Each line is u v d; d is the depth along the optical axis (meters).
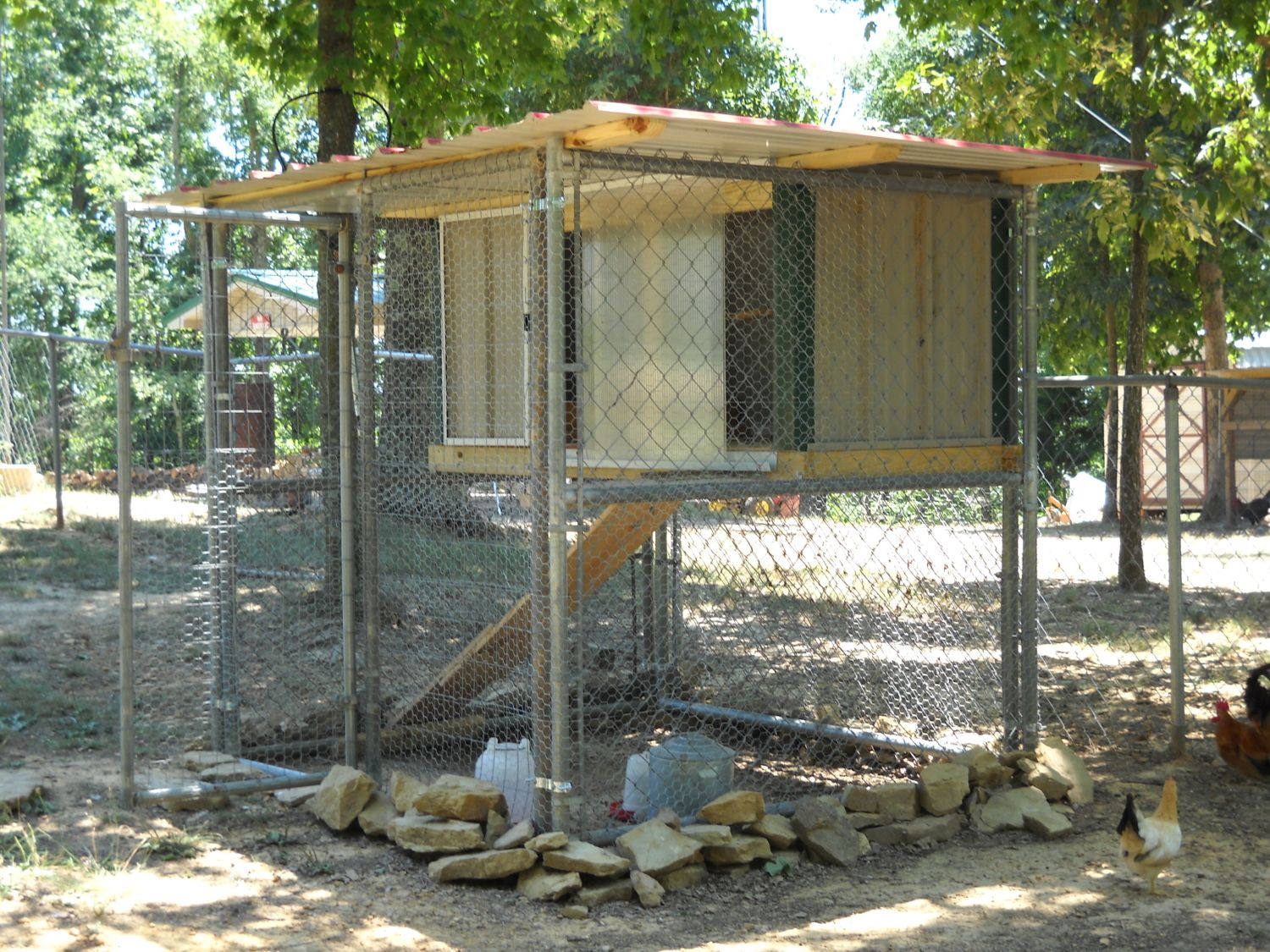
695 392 6.20
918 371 6.47
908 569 13.05
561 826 5.45
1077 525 21.25
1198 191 11.29
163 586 12.12
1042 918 5.00
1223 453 19.28
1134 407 13.62
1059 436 25.23
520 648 7.21
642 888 5.18
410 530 8.24
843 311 6.15
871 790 6.08
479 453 6.84
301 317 12.74
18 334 14.72
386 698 7.49
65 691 8.58
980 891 5.33
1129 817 5.27
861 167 6.00
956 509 9.96
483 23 12.20
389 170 6.24
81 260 30.75
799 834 5.77
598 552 6.68
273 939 4.75
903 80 12.82
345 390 6.80
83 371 24.00
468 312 6.90
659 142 5.41
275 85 12.89
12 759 7.05
